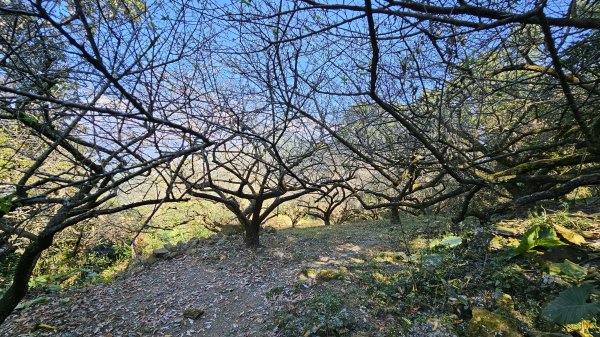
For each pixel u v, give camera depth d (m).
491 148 4.45
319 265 7.08
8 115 2.32
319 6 2.13
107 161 2.21
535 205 7.86
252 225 8.71
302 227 12.26
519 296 4.61
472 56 2.64
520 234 6.39
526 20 2.15
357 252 7.81
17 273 3.76
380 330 4.40
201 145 2.01
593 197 7.81
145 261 8.97
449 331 4.18
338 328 4.52
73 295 7.22
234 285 6.65
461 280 5.15
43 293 7.71
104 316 6.06
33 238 3.80
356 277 6.00
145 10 1.95
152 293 6.85
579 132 4.71
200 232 12.63
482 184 3.86
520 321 4.15
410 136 4.19
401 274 5.68
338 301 5.14
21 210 4.43
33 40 2.13
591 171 4.32
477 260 5.71
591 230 6.03
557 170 6.95
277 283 6.41
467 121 4.07
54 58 2.17
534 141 5.72
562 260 5.16
